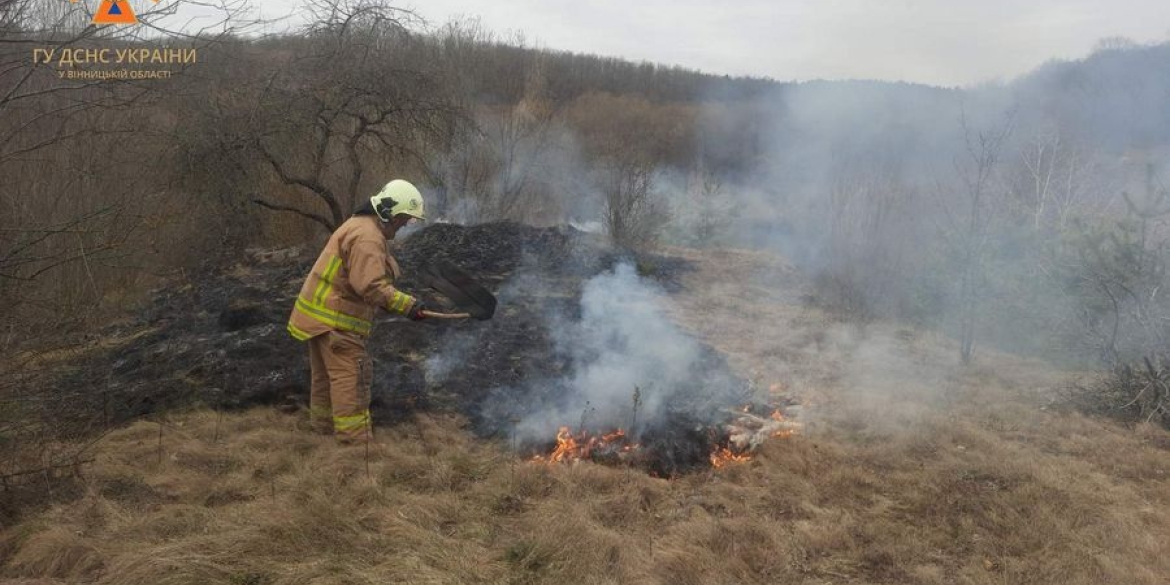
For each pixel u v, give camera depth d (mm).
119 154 5922
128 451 4004
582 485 3934
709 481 4207
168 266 7801
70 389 4449
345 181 10281
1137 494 4141
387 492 3709
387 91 8789
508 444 4590
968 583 3219
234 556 2988
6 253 3654
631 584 3035
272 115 8234
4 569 2965
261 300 7043
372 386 5152
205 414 4652
